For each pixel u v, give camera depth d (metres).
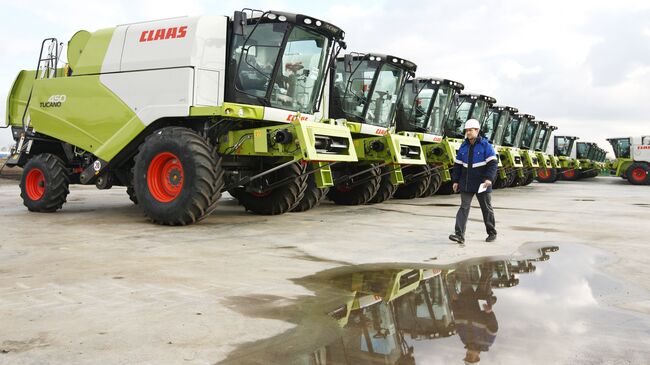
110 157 7.28
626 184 22.53
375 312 2.88
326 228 6.43
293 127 6.70
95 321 2.69
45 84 8.01
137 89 7.01
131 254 4.58
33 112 8.12
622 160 23.11
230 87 6.82
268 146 6.84
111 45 7.36
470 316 2.83
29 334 2.49
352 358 2.20
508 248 5.05
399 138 9.50
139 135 7.06
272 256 4.55
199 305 2.99
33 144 8.42
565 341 2.43
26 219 7.18
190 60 6.54
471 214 8.29
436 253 4.75
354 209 9.10
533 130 19.39
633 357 2.23
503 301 3.13
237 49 6.83
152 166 6.70
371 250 4.89
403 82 10.03
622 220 7.54
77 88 7.63
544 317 2.82
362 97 9.43
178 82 6.63
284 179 7.52
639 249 5.02
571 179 27.11
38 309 2.89
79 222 6.88
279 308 2.95
